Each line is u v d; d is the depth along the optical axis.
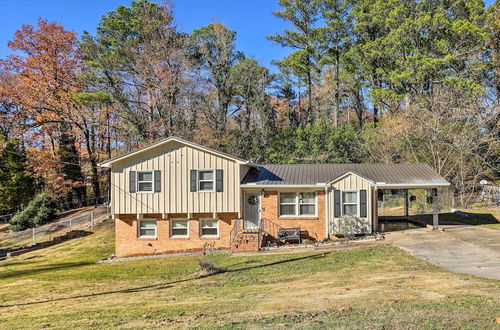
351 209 19.48
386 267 11.86
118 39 36.38
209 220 20.48
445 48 33.16
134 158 20.23
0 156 36.03
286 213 20.38
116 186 20.28
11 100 34.69
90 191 44.81
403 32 33.19
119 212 20.17
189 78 36.22
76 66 35.66
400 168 21.89
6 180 35.41
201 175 20.05
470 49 32.47
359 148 35.19
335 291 9.12
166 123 35.09
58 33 34.81
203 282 12.22
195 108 36.66
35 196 35.22
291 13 42.56
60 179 36.88
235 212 19.89
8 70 34.59
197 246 20.19
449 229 19.25
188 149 20.11
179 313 8.01
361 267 12.16
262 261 14.87
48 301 11.15
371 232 19.25
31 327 7.71
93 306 9.68
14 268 19.06
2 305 11.06
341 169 21.81
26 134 36.94
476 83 30.62
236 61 42.81
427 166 22.08
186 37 37.78
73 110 35.78
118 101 34.56
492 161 31.39
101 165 20.25
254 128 39.34
